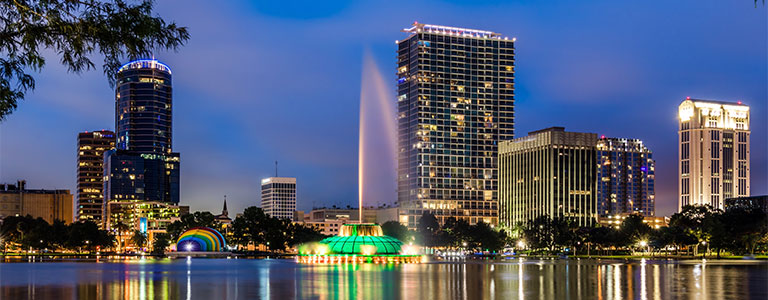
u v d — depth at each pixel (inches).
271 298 2347.4
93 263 6934.1
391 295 2463.1
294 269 4953.3
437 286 2942.9
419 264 6176.2
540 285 2997.0
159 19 1246.9
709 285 2982.3
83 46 1214.9
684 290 2684.5
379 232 7091.5
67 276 3934.5
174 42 1275.8
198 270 4805.6
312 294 2517.2
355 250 6801.2
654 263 6476.4
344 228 7071.9
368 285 3006.9
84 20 1202.0
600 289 2748.5
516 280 3378.4
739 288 2792.8
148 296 2447.1
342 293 2559.1
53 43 1216.8
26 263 6943.9
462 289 2758.4
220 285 3041.3
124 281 3385.8
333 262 6697.8
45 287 2945.4
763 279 3440.0
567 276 3769.7
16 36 1188.5
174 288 2859.3
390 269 4884.4
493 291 2642.7
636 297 2367.1
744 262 6820.9
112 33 1214.3
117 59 1264.8
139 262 7317.9
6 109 1228.5
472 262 6875.0
